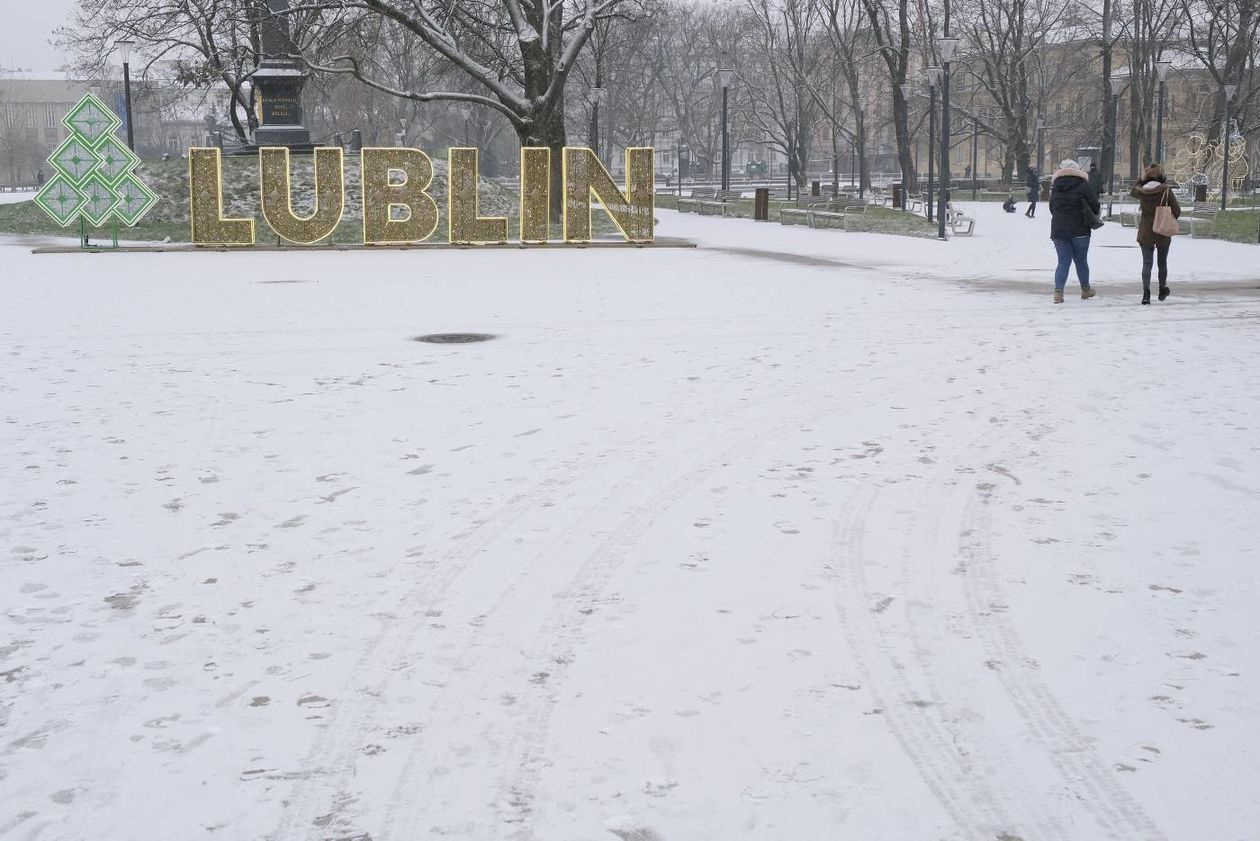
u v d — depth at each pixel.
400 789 3.44
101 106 27.58
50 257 25.84
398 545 5.66
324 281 19.48
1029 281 19.33
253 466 7.20
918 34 65.62
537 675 4.20
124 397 9.40
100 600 4.97
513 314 14.55
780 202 58.56
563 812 3.30
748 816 3.27
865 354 11.36
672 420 8.36
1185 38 71.69
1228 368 10.55
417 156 28.80
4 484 6.82
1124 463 7.12
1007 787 3.41
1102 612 4.74
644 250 28.02
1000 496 6.42
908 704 3.94
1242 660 4.27
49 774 3.54
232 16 36.59
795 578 5.15
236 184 35.97
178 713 3.93
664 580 5.14
